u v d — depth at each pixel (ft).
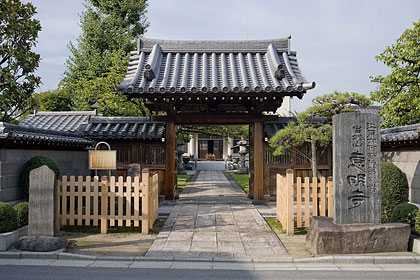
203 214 32.76
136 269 18.51
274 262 19.79
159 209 35.35
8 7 29.55
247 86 33.63
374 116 22.36
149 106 40.14
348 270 18.48
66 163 34.24
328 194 26.23
